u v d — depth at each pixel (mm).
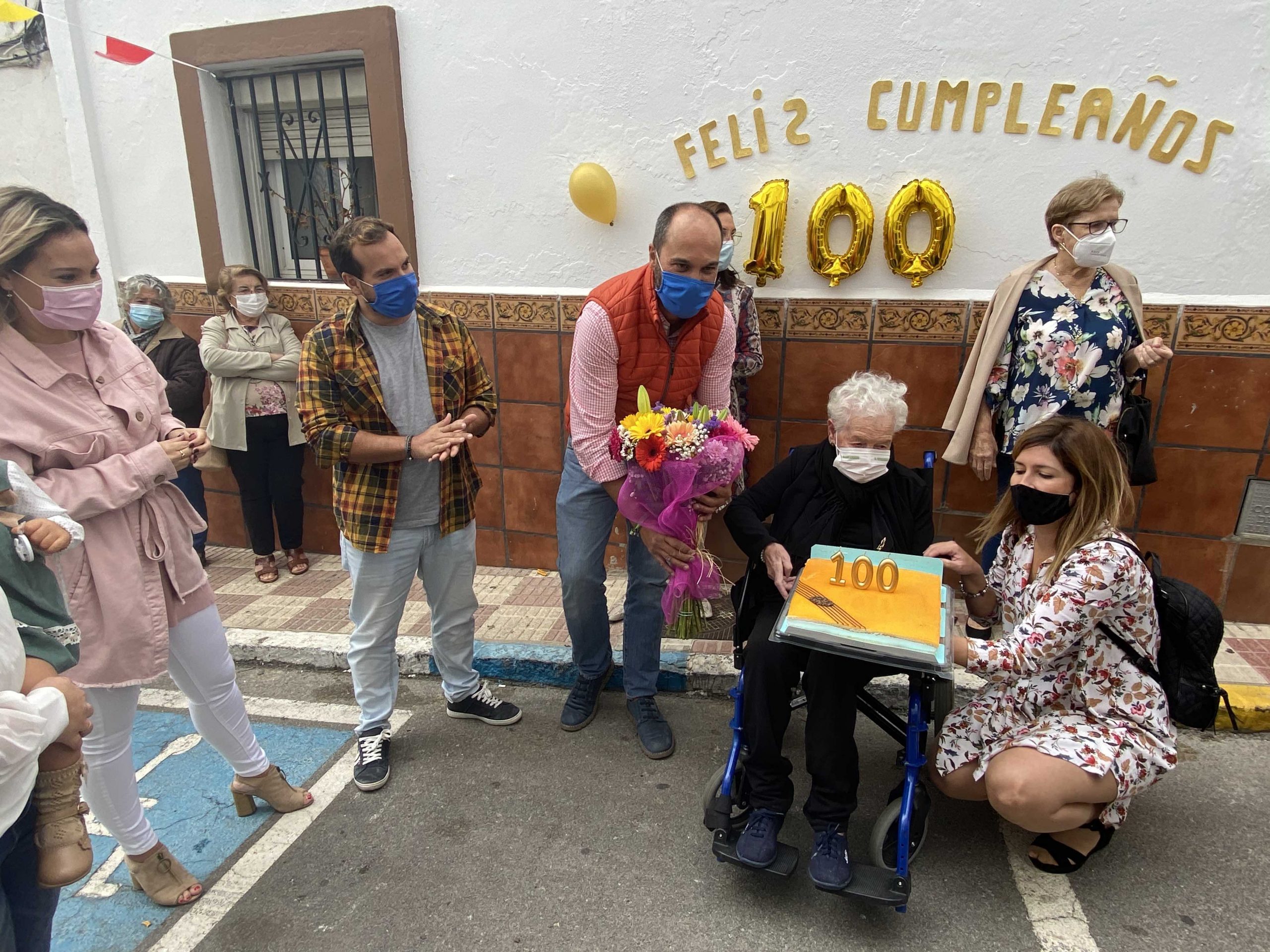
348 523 2602
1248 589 3408
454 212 4008
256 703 3363
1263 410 3219
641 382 2572
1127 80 3061
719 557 3988
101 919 2207
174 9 4164
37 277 1727
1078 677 2227
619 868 2355
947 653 1941
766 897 2232
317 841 2498
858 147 3379
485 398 2861
